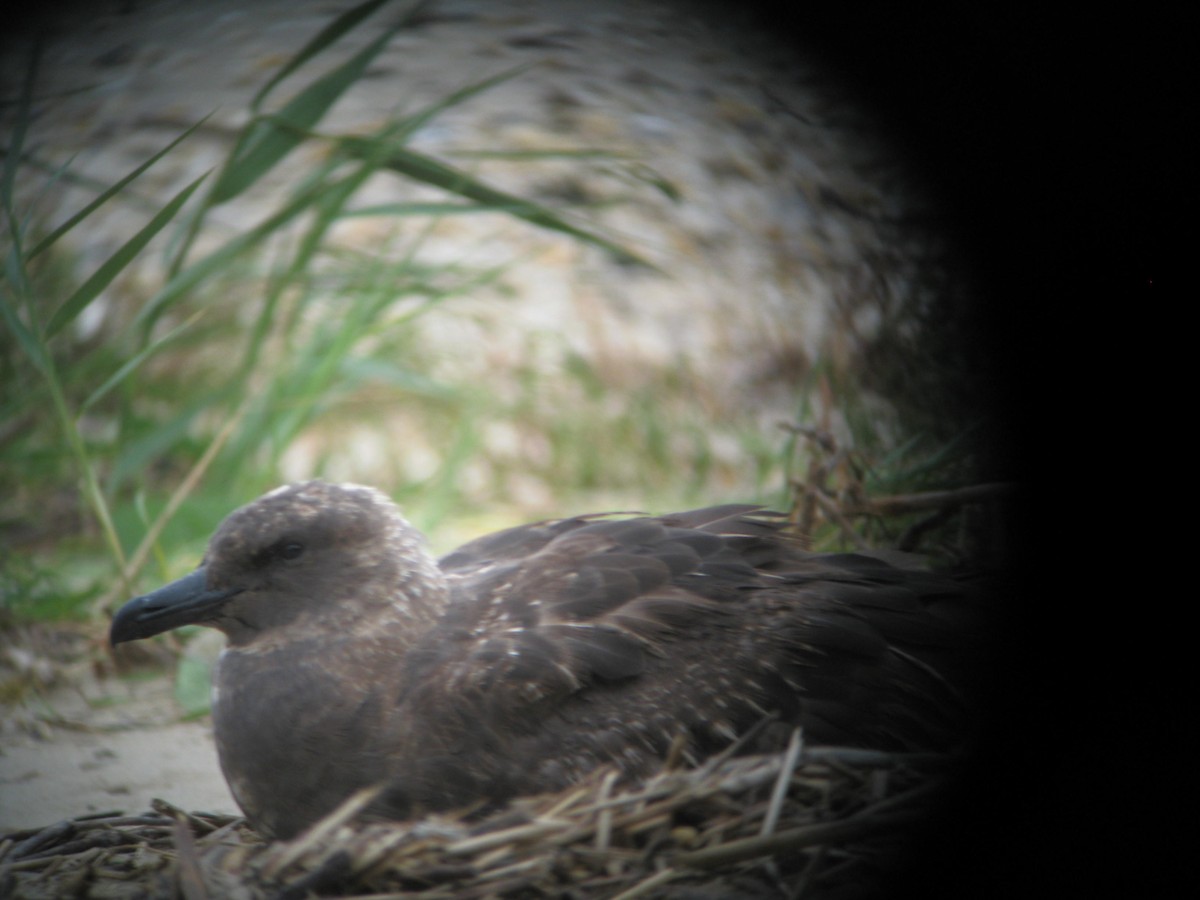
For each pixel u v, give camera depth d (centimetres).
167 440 1168
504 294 1491
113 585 1109
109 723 941
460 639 713
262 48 1577
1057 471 1036
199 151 1535
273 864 643
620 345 1504
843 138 1425
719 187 1511
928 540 1016
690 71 1548
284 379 1234
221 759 721
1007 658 780
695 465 1417
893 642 730
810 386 1124
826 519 1011
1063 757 762
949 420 1137
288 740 695
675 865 626
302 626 720
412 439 1445
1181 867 715
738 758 681
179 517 1200
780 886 623
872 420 1145
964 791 696
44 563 1188
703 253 1511
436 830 640
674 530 758
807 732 696
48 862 692
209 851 694
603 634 692
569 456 1429
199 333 1426
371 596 721
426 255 1537
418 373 1459
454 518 1341
